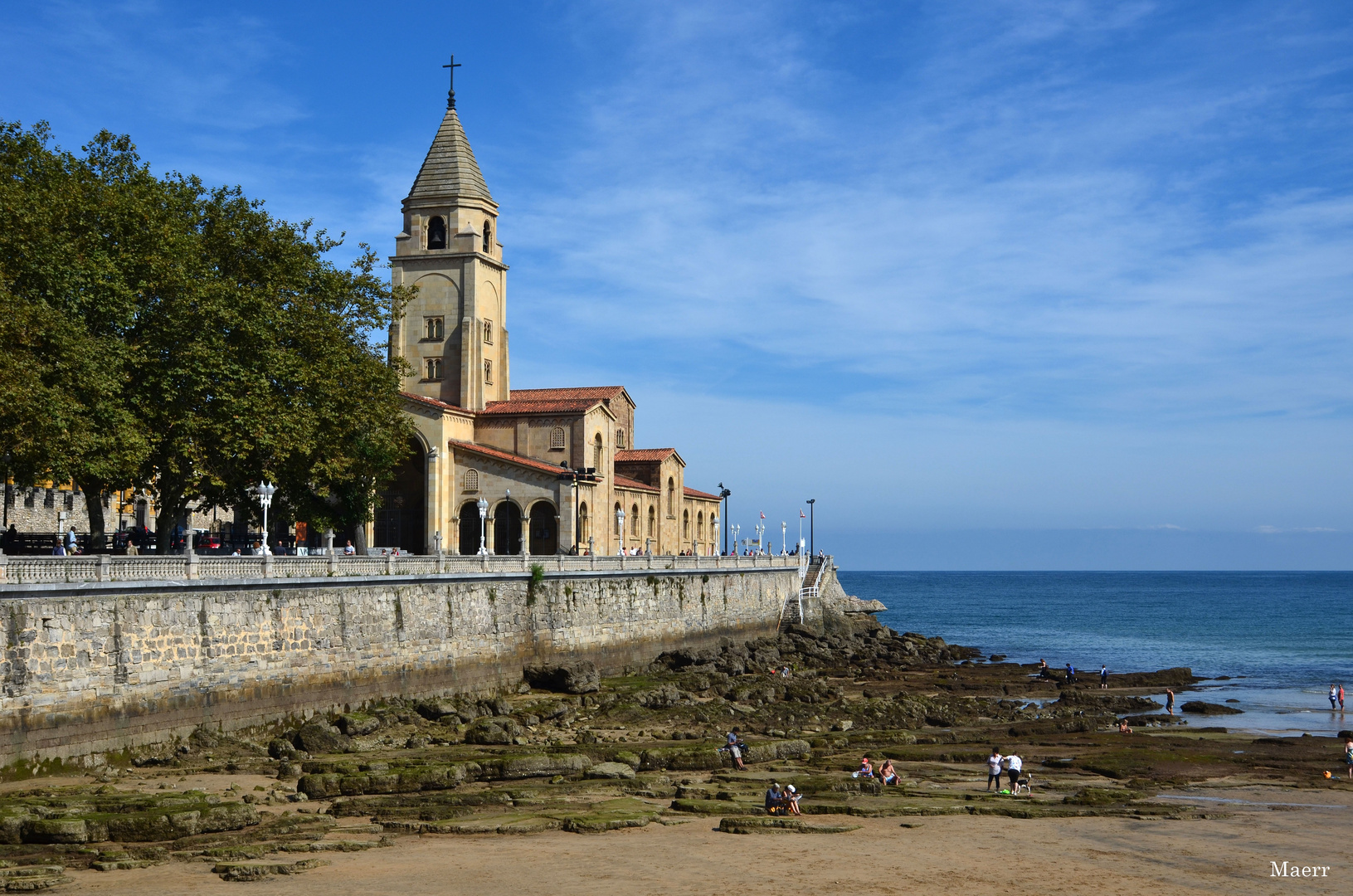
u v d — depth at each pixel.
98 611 42.28
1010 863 34.75
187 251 55.66
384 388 68.38
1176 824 40.97
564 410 101.50
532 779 44.84
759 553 126.31
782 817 38.84
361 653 56.12
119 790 38.53
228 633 48.31
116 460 50.00
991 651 132.75
